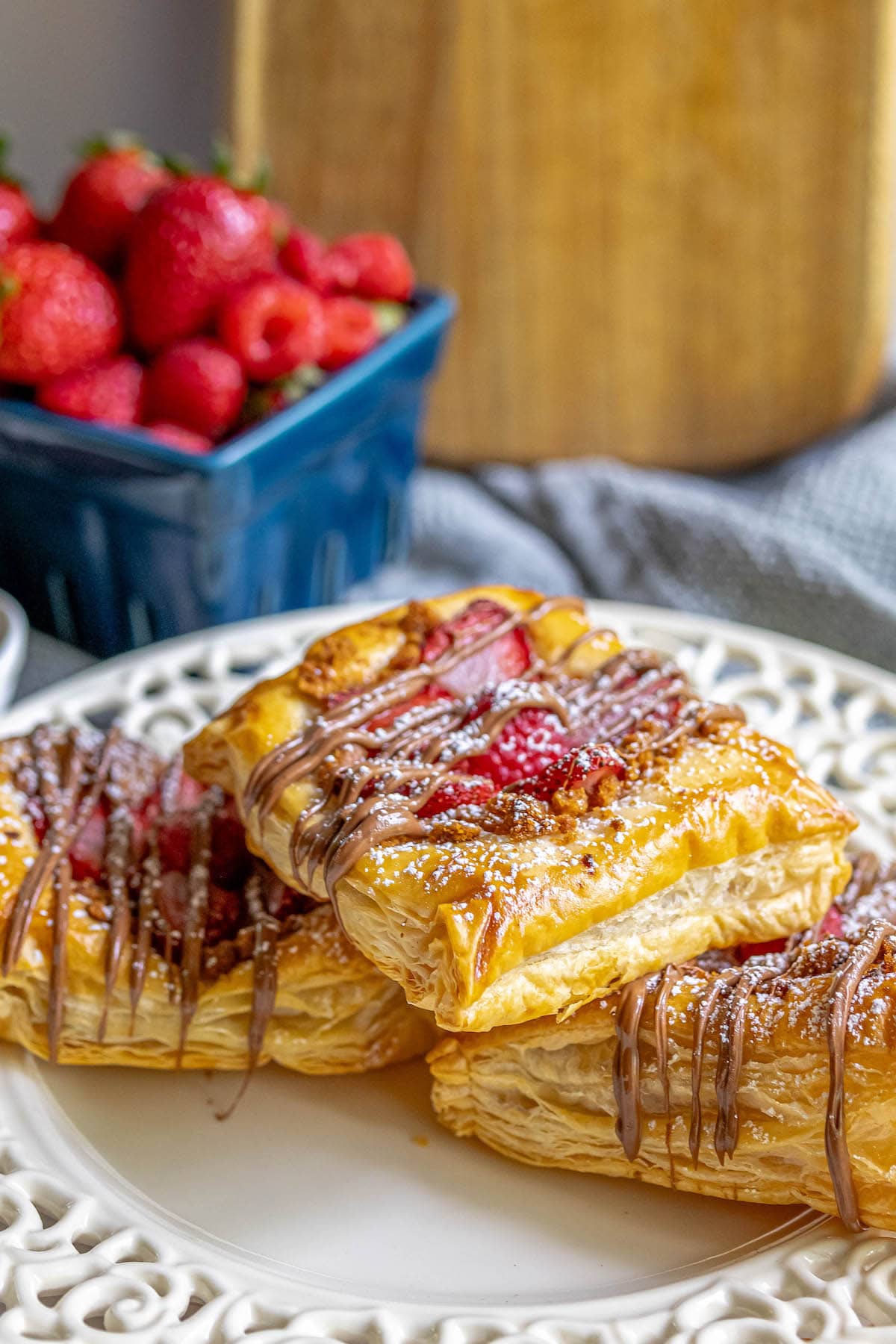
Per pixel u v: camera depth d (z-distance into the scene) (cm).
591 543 98
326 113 102
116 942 72
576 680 74
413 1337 68
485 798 71
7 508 89
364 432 91
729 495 102
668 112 102
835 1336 67
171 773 76
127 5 104
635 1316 68
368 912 70
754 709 82
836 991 69
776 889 71
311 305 89
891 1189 68
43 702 82
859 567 97
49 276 87
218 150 91
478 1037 71
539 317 105
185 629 89
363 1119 73
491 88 101
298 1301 68
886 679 83
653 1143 70
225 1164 72
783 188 103
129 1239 69
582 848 69
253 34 101
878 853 77
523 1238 70
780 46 100
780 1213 70
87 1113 73
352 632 74
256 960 72
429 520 98
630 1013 70
